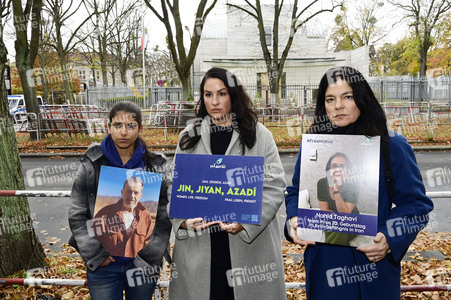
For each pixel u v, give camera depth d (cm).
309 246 198
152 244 214
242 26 3138
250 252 215
